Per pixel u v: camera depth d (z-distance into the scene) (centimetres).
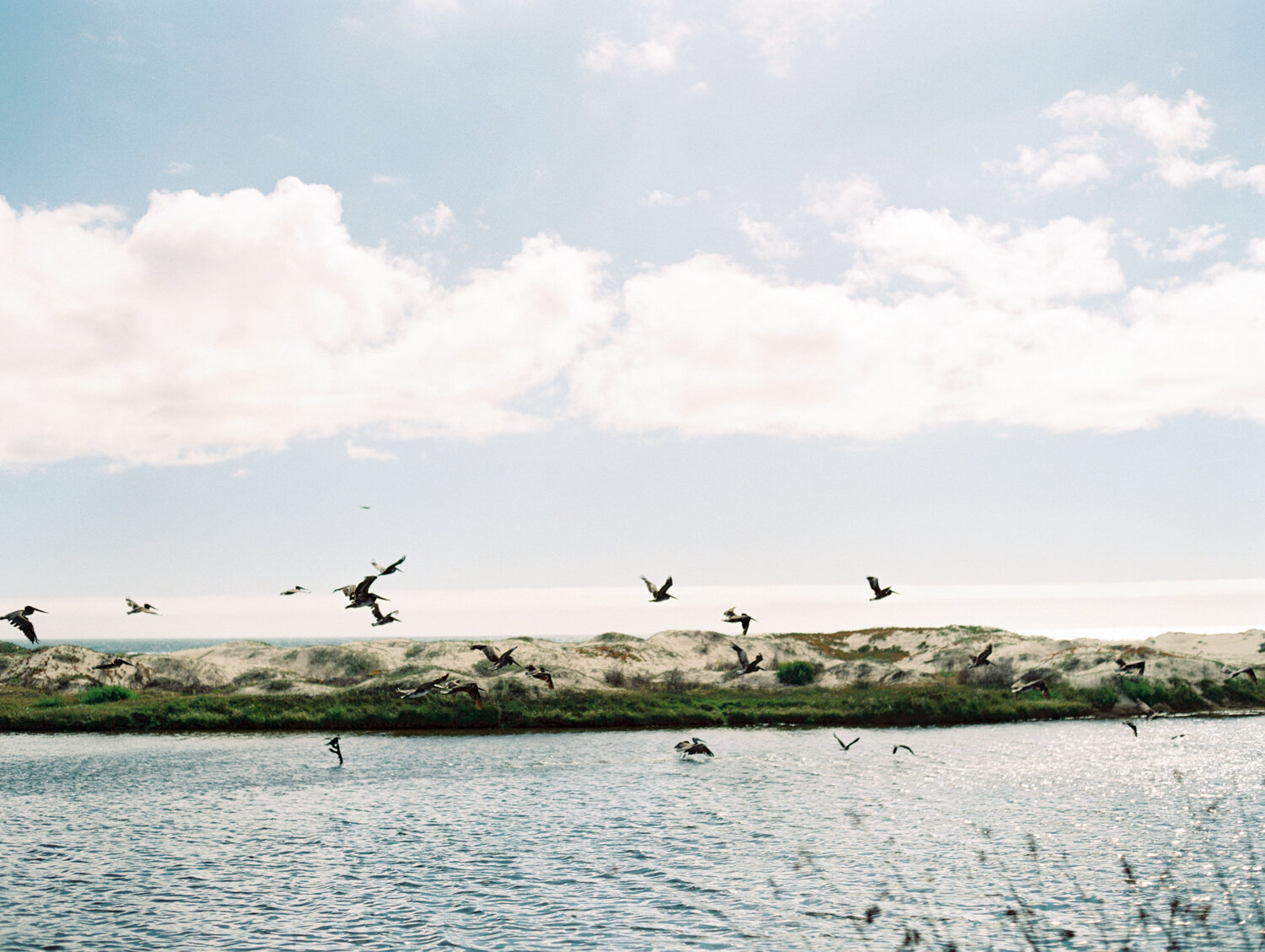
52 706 8912
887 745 7362
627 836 4394
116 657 10794
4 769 6238
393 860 3988
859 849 4122
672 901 3422
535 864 3916
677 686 10738
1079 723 8569
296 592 2795
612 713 8612
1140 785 5591
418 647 11588
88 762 6512
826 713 8781
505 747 7275
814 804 5116
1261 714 9025
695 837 4362
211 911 3322
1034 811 4875
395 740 7625
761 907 3338
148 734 7906
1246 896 3362
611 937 3059
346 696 9031
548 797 5341
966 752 6944
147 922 3197
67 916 3266
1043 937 2984
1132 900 3350
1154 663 9988
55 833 4462
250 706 8569
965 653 11200
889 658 11962
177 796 5366
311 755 6875
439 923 3192
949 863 3884
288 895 3509
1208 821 4597
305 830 4544
